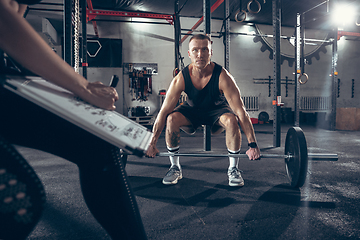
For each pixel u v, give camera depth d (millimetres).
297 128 1307
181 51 5965
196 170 1788
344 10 4066
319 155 1294
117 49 5484
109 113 447
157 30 5836
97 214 449
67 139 408
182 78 1408
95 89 415
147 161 2133
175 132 1467
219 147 2836
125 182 474
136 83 5660
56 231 875
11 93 352
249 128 1291
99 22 5539
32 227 269
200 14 4578
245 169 1793
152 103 5863
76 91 368
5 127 368
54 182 1475
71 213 1027
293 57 6676
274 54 2705
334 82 4547
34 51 308
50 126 393
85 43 2750
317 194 1255
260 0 4387
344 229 879
